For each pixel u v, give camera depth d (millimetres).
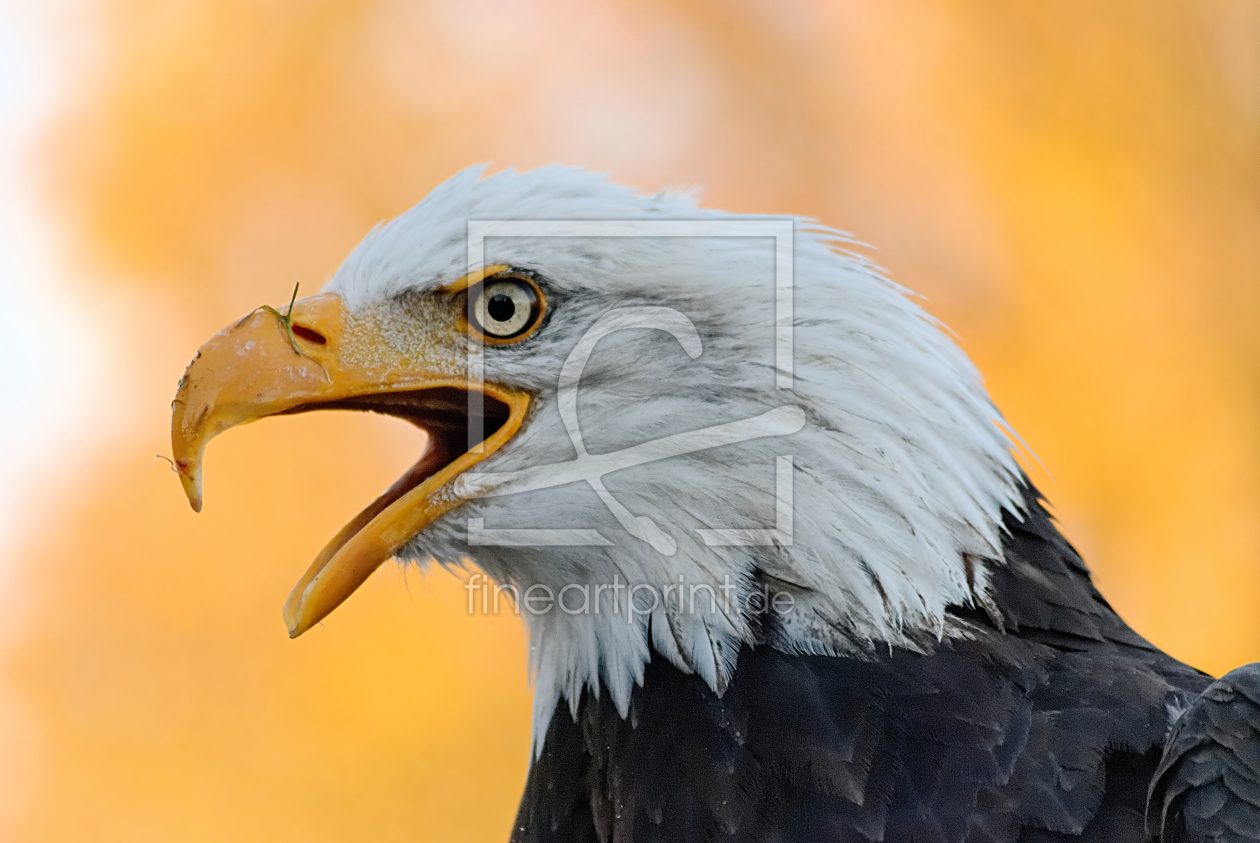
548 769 4777
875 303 4754
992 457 4758
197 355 4773
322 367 4770
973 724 4723
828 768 4723
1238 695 4711
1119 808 4707
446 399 4781
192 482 4766
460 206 4773
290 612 4770
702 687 4746
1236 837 4691
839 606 4742
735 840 4723
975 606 4750
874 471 4746
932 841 4707
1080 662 4738
